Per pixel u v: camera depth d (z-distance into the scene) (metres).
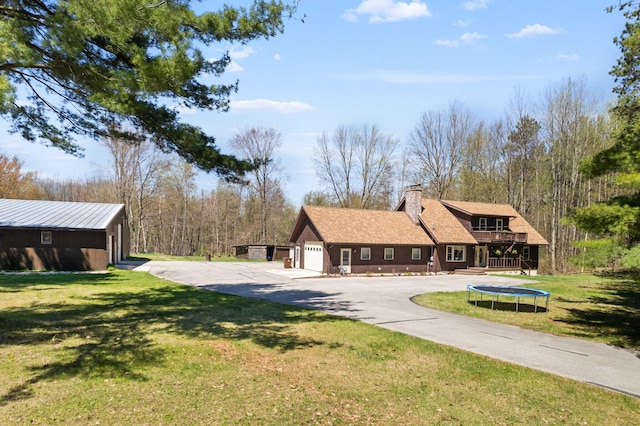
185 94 9.38
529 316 14.93
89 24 7.26
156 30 7.66
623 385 7.83
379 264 31.91
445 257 34.50
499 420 6.09
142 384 6.64
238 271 29.73
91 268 25.12
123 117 10.16
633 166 11.78
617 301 18.92
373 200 52.72
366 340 10.34
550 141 40.38
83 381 6.62
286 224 56.72
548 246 44.84
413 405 6.49
